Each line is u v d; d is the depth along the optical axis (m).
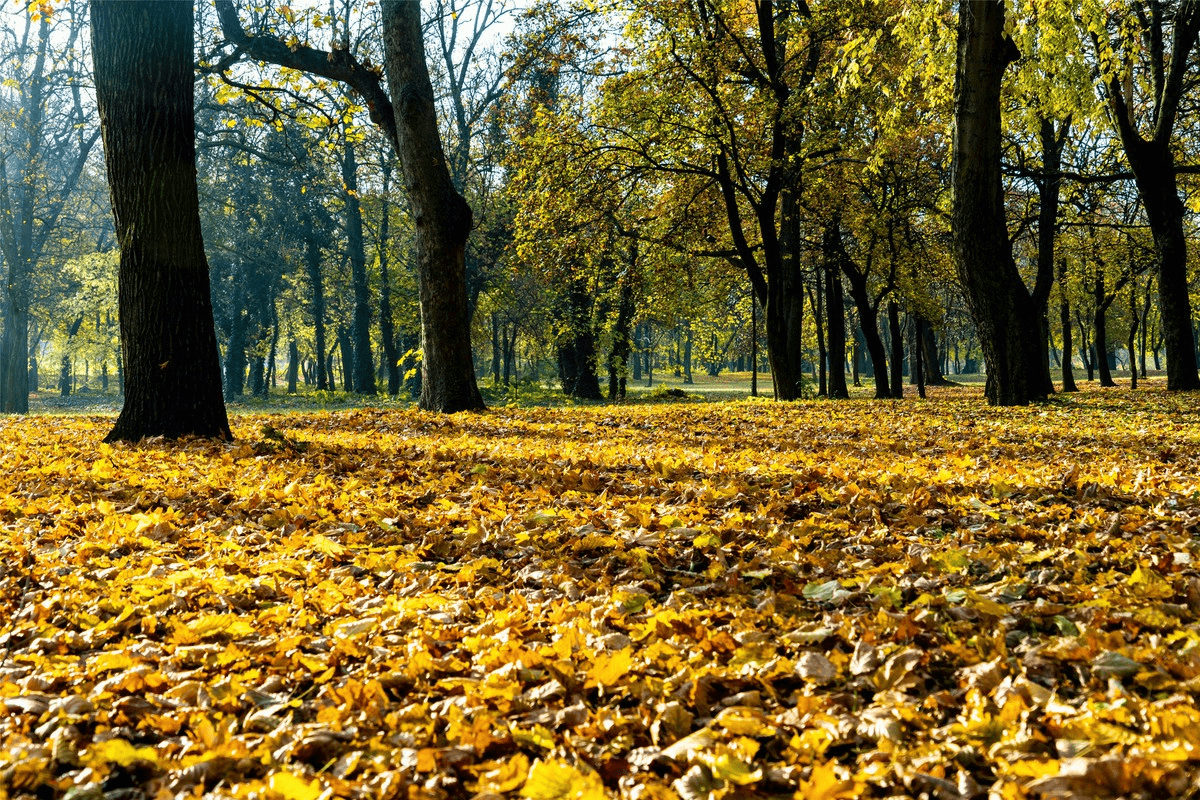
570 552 4.36
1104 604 2.92
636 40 18.19
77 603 3.49
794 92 17.73
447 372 15.27
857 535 4.41
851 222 23.88
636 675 2.55
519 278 35.59
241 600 3.60
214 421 9.44
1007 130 18.62
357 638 3.06
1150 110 21.22
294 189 36.81
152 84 8.92
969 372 84.38
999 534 4.31
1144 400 15.80
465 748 2.08
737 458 7.55
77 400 46.38
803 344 44.84
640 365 76.75
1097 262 29.95
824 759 2.02
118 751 2.08
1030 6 12.76
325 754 2.16
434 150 14.86
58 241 35.03
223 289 41.69
